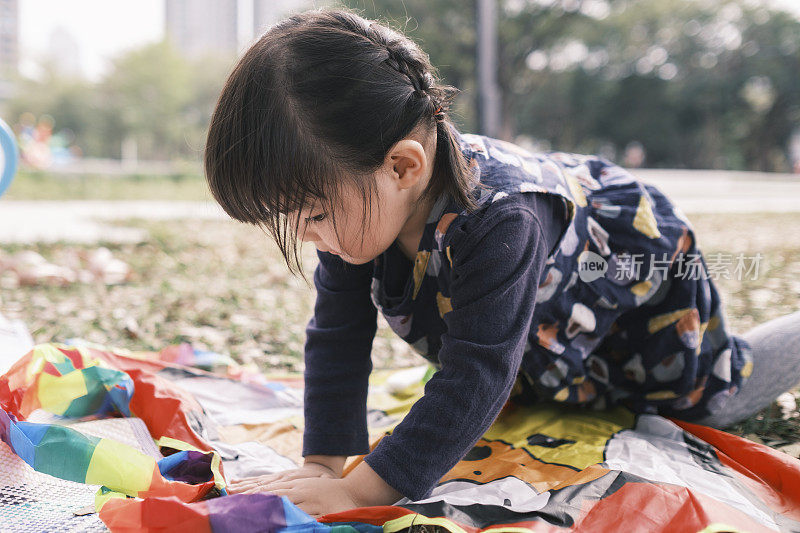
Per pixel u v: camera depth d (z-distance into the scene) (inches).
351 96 36.5
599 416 56.5
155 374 59.8
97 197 383.2
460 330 41.6
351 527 36.5
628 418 56.5
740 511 38.9
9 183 93.2
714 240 178.5
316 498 40.0
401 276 48.3
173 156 1867.6
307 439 48.8
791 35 1149.7
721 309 56.9
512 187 43.3
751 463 47.5
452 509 38.2
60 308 111.4
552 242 47.3
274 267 154.5
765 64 1154.7
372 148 37.1
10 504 40.0
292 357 89.1
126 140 1829.5
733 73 1171.3
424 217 43.8
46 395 50.9
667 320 54.4
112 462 40.8
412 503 38.7
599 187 54.6
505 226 41.8
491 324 41.0
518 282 41.8
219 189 38.2
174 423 50.8
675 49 1204.5
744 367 57.1
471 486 44.1
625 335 55.9
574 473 45.3
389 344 95.9
